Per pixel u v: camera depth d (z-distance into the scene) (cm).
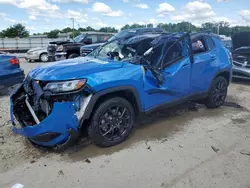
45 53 1672
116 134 360
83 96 318
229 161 317
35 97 330
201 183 272
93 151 342
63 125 310
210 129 421
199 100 536
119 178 282
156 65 389
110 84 329
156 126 430
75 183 273
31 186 268
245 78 785
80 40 1405
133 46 420
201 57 464
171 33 445
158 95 397
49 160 320
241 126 436
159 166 305
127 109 362
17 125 353
